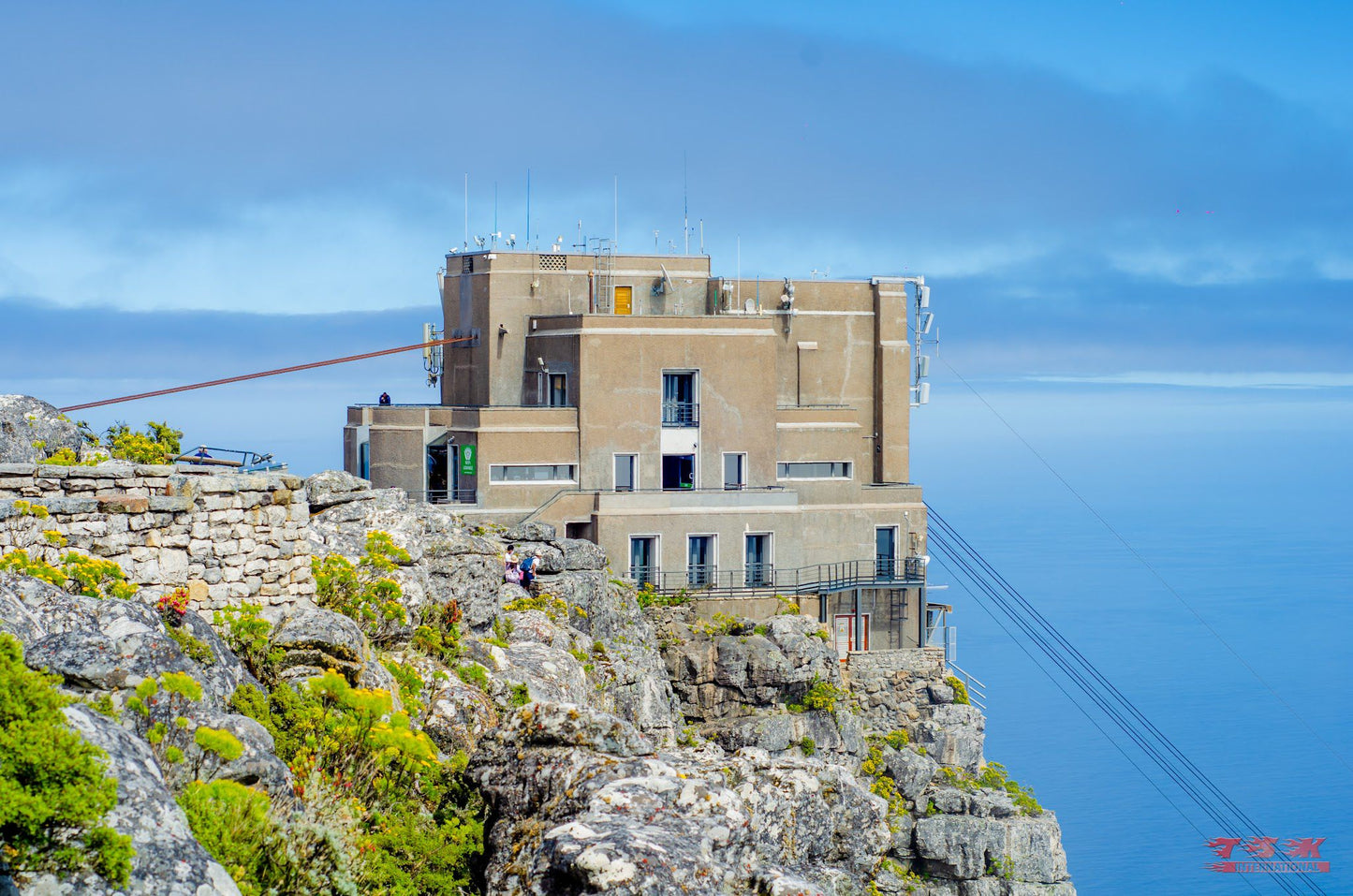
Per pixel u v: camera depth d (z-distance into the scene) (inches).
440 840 1283.2
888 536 4116.6
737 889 1258.0
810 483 4030.5
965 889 3715.6
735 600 3779.5
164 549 1402.6
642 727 2470.5
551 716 1374.3
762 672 3553.2
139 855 919.7
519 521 3700.8
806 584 3964.1
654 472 3850.9
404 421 3814.0
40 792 882.8
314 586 1526.8
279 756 1229.1
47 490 1371.8
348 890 1105.4
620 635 3095.5
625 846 1156.5
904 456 4293.8
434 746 1398.9
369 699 1314.0
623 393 3816.4
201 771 1091.3
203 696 1147.3
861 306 4281.5
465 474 3710.6
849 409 4121.6
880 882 3624.5
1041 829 3764.8
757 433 3949.3
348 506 1721.2
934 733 3978.8
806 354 4224.9
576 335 3809.1
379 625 1592.0
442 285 4224.9
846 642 4023.1
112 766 940.0
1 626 1091.9
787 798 1513.3
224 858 1027.9
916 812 3806.6
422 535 1942.7
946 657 4109.3
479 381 4040.4
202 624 1262.3
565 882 1171.3
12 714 895.7
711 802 1283.2
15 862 877.2
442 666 1673.2
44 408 1859.0
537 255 4040.4
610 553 3722.9
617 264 4099.4
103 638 1114.1
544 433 3754.9
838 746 3659.0
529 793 1321.4
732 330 3917.3
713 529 3838.6
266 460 1964.8
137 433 1958.7
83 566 1285.7
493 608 2084.2
